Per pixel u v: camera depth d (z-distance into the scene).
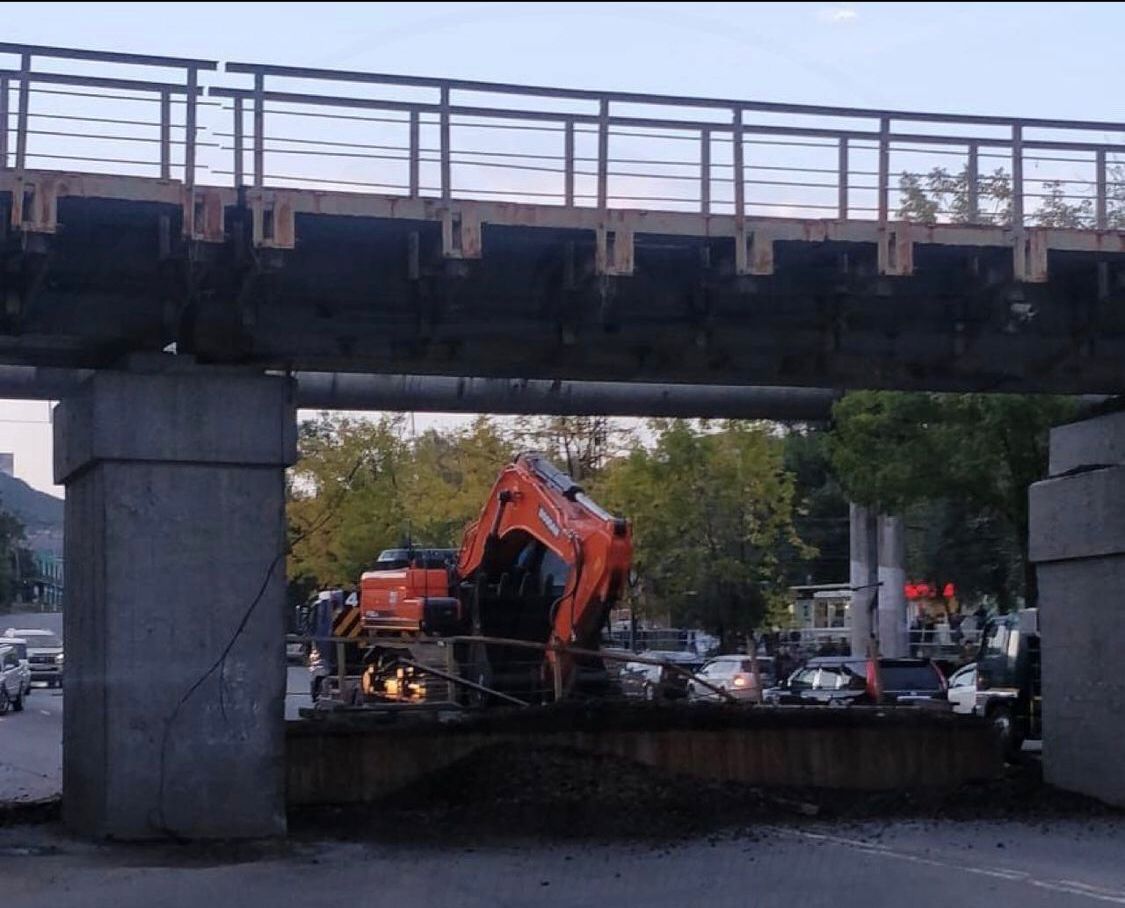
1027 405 33.78
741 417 30.88
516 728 21.14
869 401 34.75
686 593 48.41
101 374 16.91
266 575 17.30
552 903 13.15
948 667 41.84
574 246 17.78
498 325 18.66
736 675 34.78
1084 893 13.66
